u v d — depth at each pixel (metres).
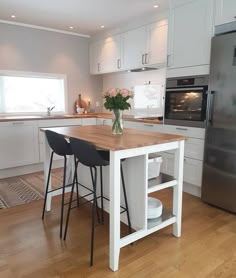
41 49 4.42
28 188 3.24
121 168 1.98
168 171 3.25
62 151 2.19
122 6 3.32
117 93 2.10
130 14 3.63
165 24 3.44
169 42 3.05
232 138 2.41
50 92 4.75
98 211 2.44
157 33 3.57
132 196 2.03
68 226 2.28
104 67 4.66
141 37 3.83
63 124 4.20
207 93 2.67
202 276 1.63
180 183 2.08
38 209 2.63
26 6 3.33
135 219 2.03
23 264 1.74
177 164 2.06
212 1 2.55
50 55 4.54
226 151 2.48
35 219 2.40
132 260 1.79
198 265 1.74
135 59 3.98
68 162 2.90
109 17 3.77
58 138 2.14
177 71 2.99
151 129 3.45
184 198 2.94
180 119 3.02
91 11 3.52
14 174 3.81
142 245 1.98
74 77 4.90
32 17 3.81
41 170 4.08
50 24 4.18
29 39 4.27
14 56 4.16
